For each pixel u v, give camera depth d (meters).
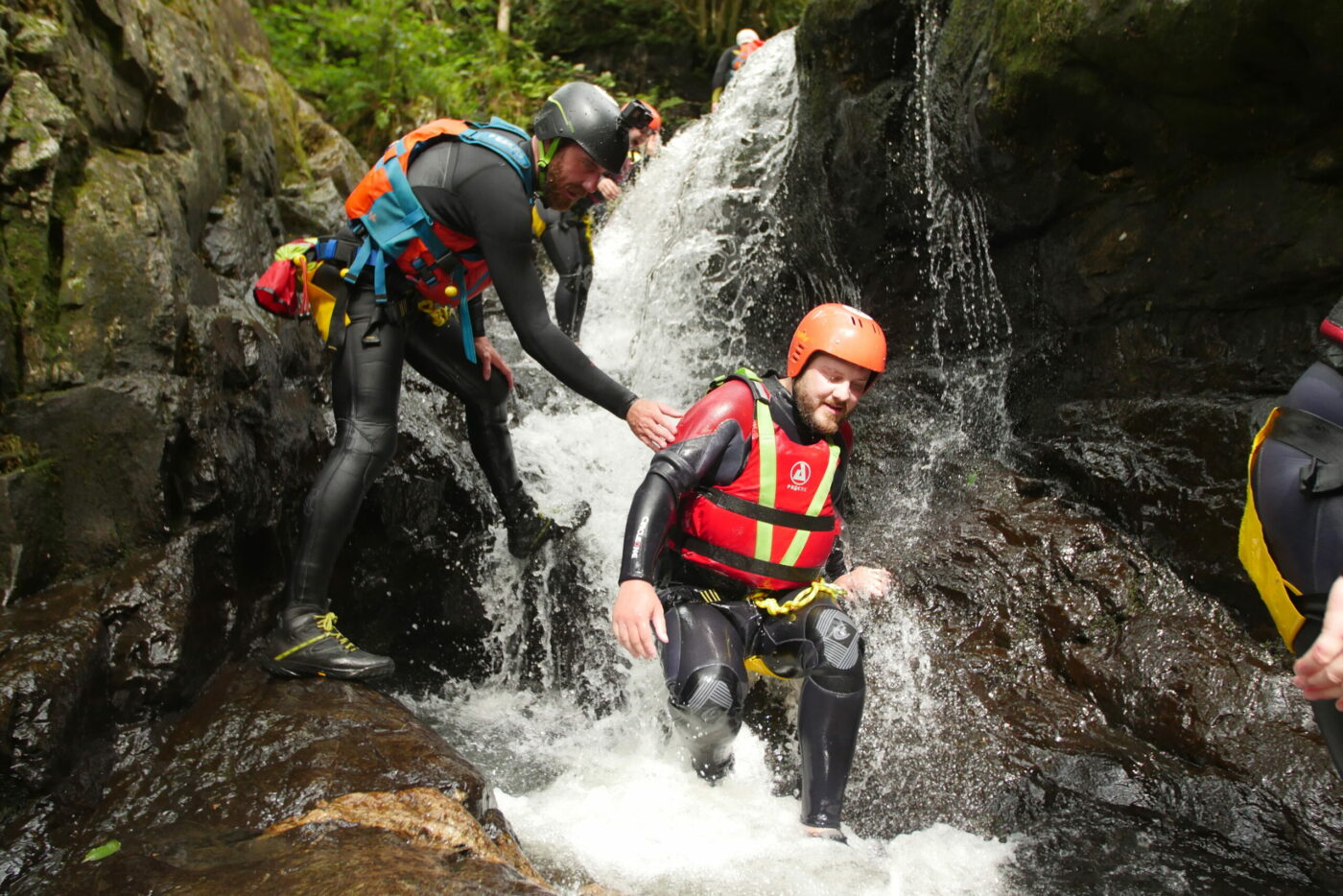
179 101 3.45
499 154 2.62
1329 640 1.44
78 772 2.22
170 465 2.78
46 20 2.92
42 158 2.70
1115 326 3.83
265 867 1.89
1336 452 1.62
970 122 3.81
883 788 2.80
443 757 2.33
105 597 2.53
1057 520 3.68
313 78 7.75
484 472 3.40
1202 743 2.79
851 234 4.89
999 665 3.26
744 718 3.12
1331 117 2.89
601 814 2.59
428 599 3.78
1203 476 3.33
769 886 2.21
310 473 3.48
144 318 2.83
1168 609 3.23
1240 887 2.30
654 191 6.22
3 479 2.50
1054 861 2.42
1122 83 3.24
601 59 11.13
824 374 2.46
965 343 4.54
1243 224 3.21
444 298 2.82
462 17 11.05
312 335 3.88
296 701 2.59
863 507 4.12
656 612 2.24
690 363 5.43
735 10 10.74
